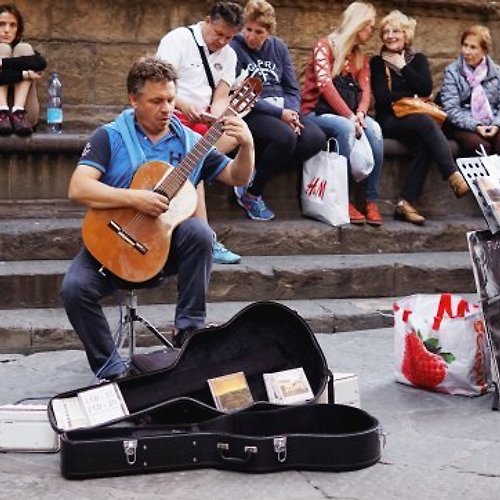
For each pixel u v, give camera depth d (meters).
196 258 6.66
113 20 10.79
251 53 9.82
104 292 6.59
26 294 8.56
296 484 5.44
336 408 5.87
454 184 10.24
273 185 10.23
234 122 6.64
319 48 10.23
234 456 5.56
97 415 5.76
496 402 6.75
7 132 9.54
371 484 5.48
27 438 5.86
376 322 8.78
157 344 8.16
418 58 10.61
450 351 6.97
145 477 5.51
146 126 6.70
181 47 9.08
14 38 9.86
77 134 9.97
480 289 6.79
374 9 10.69
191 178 6.75
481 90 10.71
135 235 6.53
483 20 11.92
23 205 9.70
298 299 9.20
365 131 10.07
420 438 6.22
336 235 9.89
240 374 6.14
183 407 5.84
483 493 5.42
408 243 10.11
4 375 7.34
